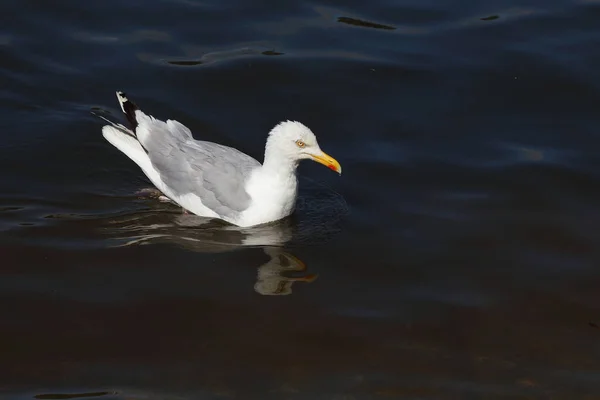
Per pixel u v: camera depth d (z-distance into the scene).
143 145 16.36
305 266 14.62
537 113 18.92
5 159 16.83
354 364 12.78
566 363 12.98
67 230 15.23
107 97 18.66
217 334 13.15
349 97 19.16
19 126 17.66
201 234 15.43
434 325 13.52
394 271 14.60
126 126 17.80
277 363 12.71
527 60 20.44
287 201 15.67
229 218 15.76
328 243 15.23
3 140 17.27
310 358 12.84
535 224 15.81
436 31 21.41
